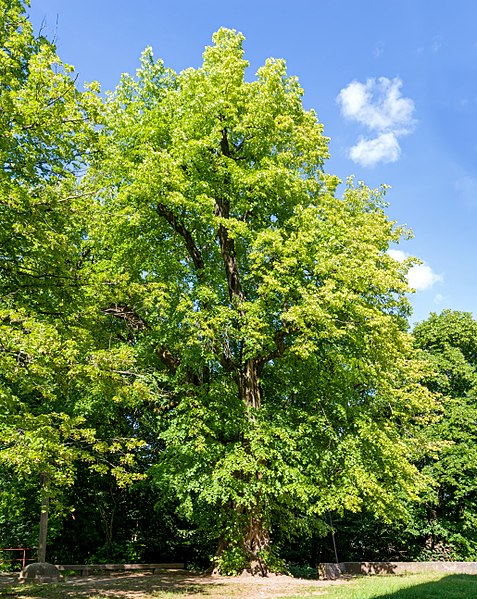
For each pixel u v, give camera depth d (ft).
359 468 50.21
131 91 58.59
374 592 36.50
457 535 90.53
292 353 52.70
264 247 50.08
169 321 50.96
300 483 47.09
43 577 48.93
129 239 54.03
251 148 55.77
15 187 33.35
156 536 77.41
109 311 52.47
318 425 50.80
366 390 61.77
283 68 55.26
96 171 39.60
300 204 53.01
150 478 69.82
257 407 52.85
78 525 72.74
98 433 65.16
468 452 88.89
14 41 38.04
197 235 59.21
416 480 60.39
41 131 34.32
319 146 57.47
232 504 52.19
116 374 37.11
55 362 32.04
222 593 38.04
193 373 54.80
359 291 51.47
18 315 31.40
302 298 48.37
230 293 56.08
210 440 48.98
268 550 50.85
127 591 39.19
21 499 63.36
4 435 31.53
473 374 98.32
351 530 91.91
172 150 50.42
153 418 68.85
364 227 53.78
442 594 35.68
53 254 35.96
